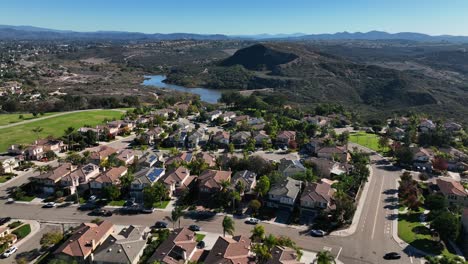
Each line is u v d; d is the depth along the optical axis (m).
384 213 102.44
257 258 75.06
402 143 170.38
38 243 86.44
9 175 128.50
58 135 185.25
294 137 175.38
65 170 121.19
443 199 102.31
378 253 83.00
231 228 85.81
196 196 112.31
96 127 185.75
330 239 88.81
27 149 148.38
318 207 98.94
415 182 118.69
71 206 106.06
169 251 76.31
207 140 179.75
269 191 106.25
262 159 132.25
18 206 105.88
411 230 92.56
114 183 114.69
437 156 142.12
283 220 98.25
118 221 96.75
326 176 126.31
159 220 97.19
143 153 156.38
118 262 75.00
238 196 101.69
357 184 118.19
